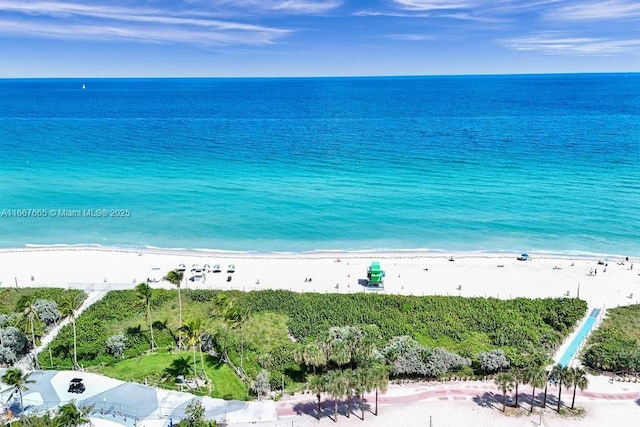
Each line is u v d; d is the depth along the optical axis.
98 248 104.88
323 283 88.12
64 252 102.25
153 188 144.25
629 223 117.62
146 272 91.94
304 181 151.00
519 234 112.06
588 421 52.41
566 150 188.62
